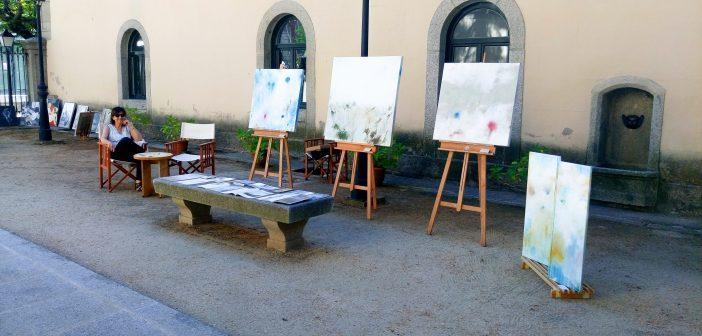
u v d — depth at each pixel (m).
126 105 14.23
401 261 5.00
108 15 14.37
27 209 6.66
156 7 13.02
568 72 7.39
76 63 15.71
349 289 4.33
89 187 8.01
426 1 8.58
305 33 10.26
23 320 3.62
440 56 8.53
